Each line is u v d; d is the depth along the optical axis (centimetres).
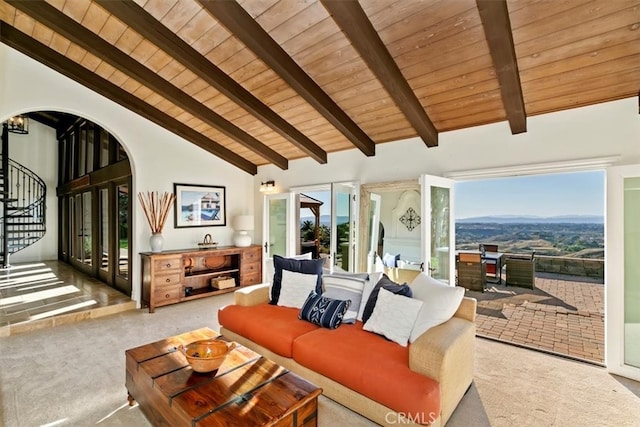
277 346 261
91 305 440
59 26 297
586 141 302
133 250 474
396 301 254
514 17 229
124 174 504
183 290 483
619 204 279
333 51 294
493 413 221
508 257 686
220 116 457
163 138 509
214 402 161
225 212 596
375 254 491
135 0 271
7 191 714
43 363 290
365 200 469
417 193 584
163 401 172
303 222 903
